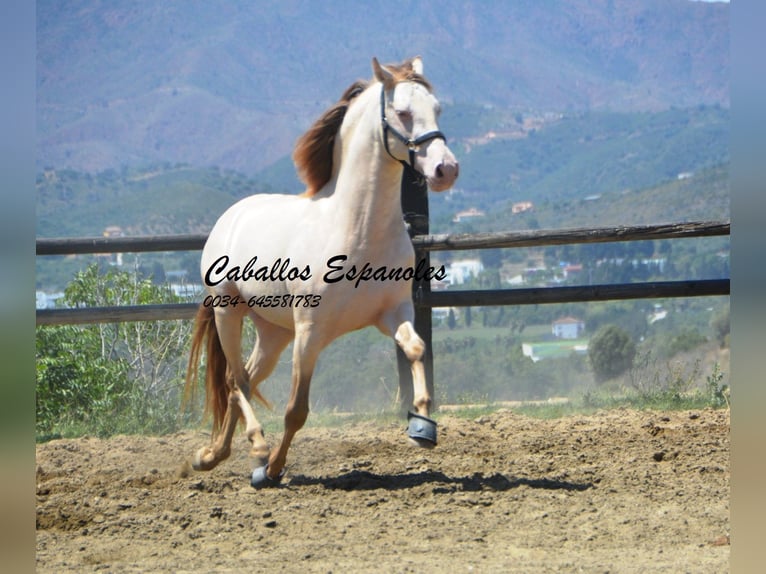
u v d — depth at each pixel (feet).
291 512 17.08
